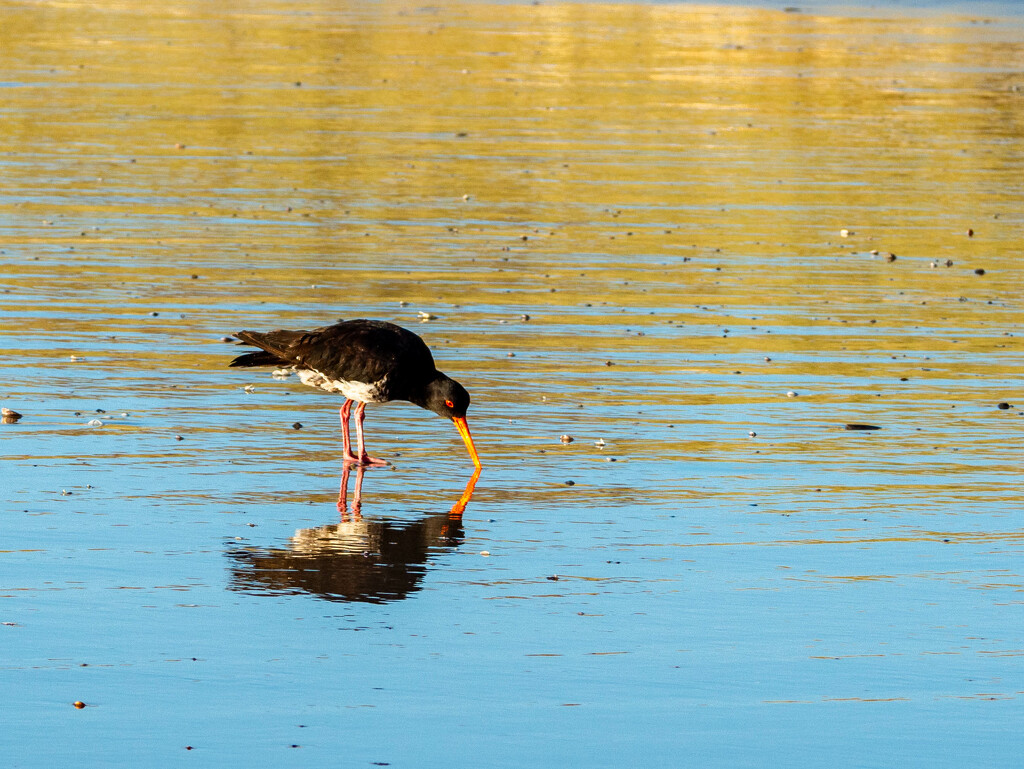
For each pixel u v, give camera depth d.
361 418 12.65
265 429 13.59
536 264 20.73
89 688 7.78
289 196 24.59
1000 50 45.31
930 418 14.28
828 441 13.47
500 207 24.25
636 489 11.95
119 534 10.44
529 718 7.54
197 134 29.77
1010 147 30.81
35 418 13.56
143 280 19.20
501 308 18.34
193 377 15.18
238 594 9.25
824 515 11.30
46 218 22.59
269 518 10.97
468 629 8.73
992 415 14.42
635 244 22.11
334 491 11.76
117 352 15.98
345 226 22.67
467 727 7.42
